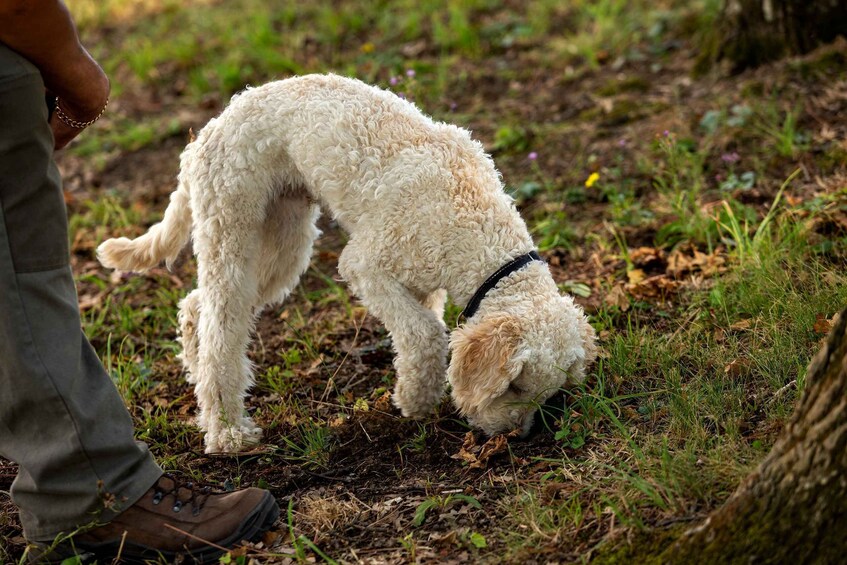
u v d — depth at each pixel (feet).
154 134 13.01
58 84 7.15
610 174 10.37
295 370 8.89
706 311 8.61
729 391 7.88
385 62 13.58
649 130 10.77
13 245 6.93
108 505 7.11
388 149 8.09
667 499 7.19
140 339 9.46
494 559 7.16
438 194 8.04
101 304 9.96
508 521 7.34
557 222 9.94
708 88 11.12
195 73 14.55
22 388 6.97
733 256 9.05
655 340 8.43
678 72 11.68
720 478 7.22
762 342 8.18
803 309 8.23
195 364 8.55
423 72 13.14
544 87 12.26
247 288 8.23
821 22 10.93
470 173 8.12
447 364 8.29
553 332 7.89
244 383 8.27
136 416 8.59
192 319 8.53
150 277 10.23
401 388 8.20
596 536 7.15
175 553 7.26
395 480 7.82
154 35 17.04
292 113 8.17
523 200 10.37
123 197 11.51
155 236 8.54
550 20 14.38
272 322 9.54
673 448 7.53
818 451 6.60
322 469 7.96
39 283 6.98
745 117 10.44
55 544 7.16
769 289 8.54
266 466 8.04
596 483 7.39
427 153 8.09
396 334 8.14
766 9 11.05
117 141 12.95
